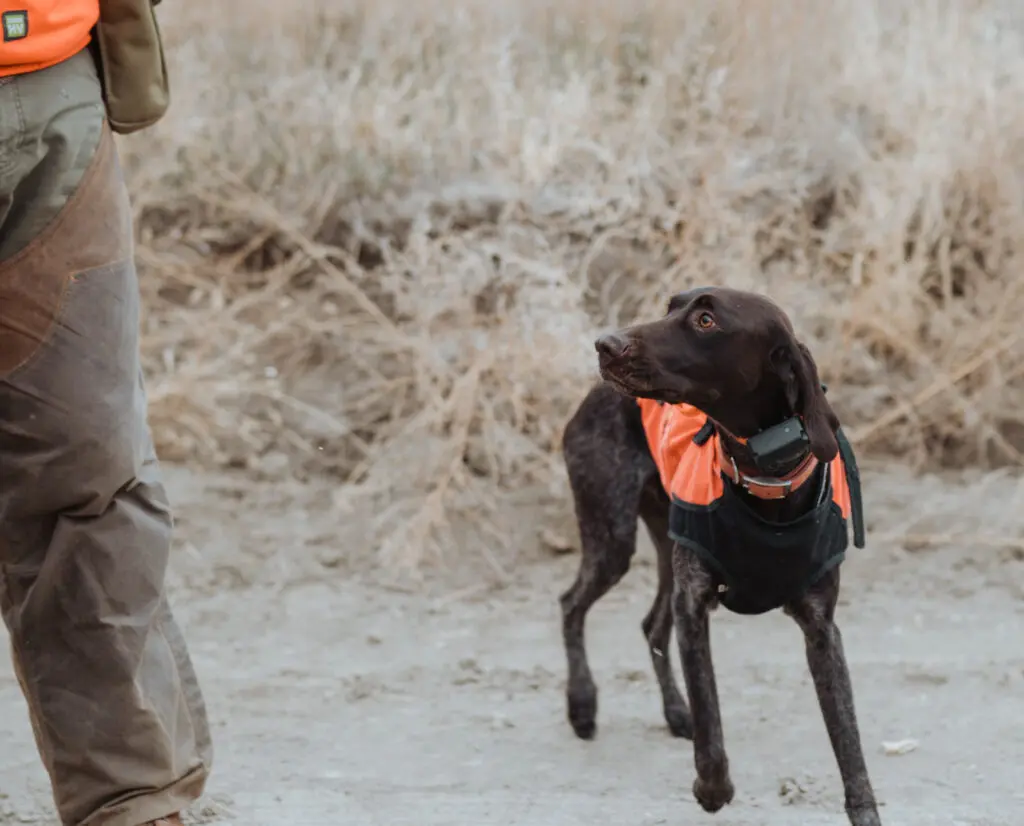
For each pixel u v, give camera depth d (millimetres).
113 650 4172
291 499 9133
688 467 5164
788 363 4785
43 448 4059
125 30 4215
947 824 5223
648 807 5535
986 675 6859
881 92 10328
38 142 3895
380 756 6098
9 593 4223
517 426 9031
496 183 9727
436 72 11016
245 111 10609
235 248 10453
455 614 7953
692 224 9352
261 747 6180
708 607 5207
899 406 9453
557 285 9344
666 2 10883
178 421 9547
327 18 11633
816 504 4949
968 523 8719
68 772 4227
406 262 9359
